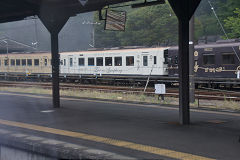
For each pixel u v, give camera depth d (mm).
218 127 8477
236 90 21891
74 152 5875
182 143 6680
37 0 11891
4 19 15047
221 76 22391
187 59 8961
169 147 6332
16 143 6902
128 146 6418
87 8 12266
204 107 12883
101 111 11711
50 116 10570
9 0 11727
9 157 7113
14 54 40688
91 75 31469
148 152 5945
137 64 27969
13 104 14062
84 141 6867
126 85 28891
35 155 6531
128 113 11164
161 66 26531
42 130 8141
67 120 9734
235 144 6562
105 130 8125
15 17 14578
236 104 13211
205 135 7473
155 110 11922
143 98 16391
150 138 7164
